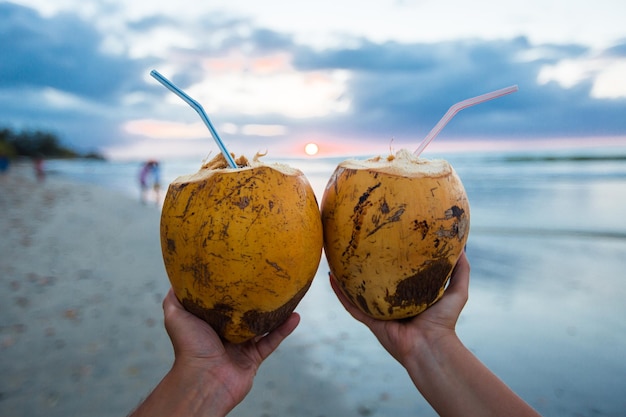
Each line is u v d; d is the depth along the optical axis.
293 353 3.98
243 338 1.48
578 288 5.79
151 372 3.59
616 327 4.57
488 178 19.27
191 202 1.38
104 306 5.02
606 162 26.05
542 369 3.81
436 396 1.37
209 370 1.40
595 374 3.73
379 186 1.45
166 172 32.44
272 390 3.39
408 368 1.47
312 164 24.62
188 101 1.49
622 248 7.89
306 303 5.23
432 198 1.43
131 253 7.84
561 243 8.37
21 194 19.72
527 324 4.65
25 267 6.75
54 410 3.13
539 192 15.03
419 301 1.50
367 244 1.45
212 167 1.51
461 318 4.82
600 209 11.84
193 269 1.36
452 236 1.46
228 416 3.08
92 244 8.73
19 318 4.68
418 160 1.53
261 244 1.33
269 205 1.35
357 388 3.42
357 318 1.67
